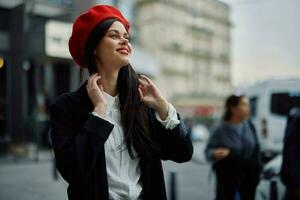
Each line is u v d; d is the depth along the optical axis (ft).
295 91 29.17
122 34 4.79
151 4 144.05
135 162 4.77
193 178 26.27
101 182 4.42
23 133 39.68
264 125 29.22
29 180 24.45
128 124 4.68
